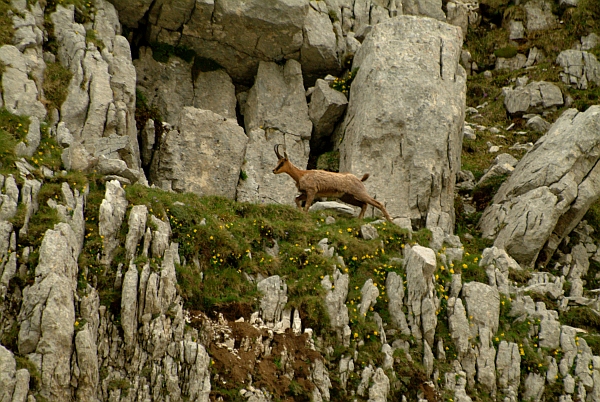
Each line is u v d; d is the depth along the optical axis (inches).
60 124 2559.1
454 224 2967.5
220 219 2455.7
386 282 2369.6
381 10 3663.9
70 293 1923.0
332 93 3216.0
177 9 3085.6
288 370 2076.8
